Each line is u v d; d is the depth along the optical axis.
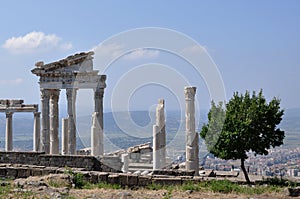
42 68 52.19
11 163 35.59
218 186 25.45
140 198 21.84
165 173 31.84
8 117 60.66
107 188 25.64
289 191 24.28
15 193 22.19
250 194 24.31
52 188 23.77
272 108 38.03
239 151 37.66
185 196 22.94
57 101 53.72
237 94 39.53
